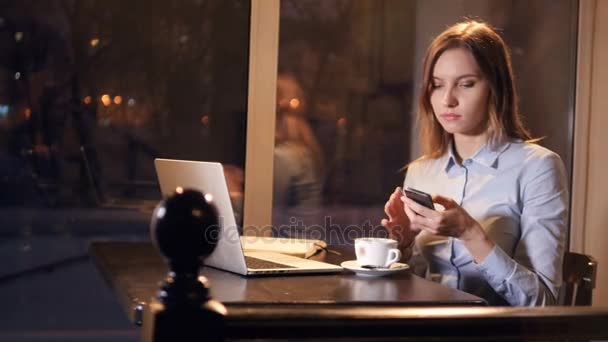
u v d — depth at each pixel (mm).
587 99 4160
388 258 2422
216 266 2451
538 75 4141
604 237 4223
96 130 3779
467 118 2908
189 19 3844
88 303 3855
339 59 3980
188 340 1035
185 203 1065
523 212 2838
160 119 3844
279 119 3936
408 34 4051
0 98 3650
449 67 2902
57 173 3754
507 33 4105
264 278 2273
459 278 2914
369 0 3998
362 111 4031
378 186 4074
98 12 3744
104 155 3801
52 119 3730
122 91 3799
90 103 3766
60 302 3820
